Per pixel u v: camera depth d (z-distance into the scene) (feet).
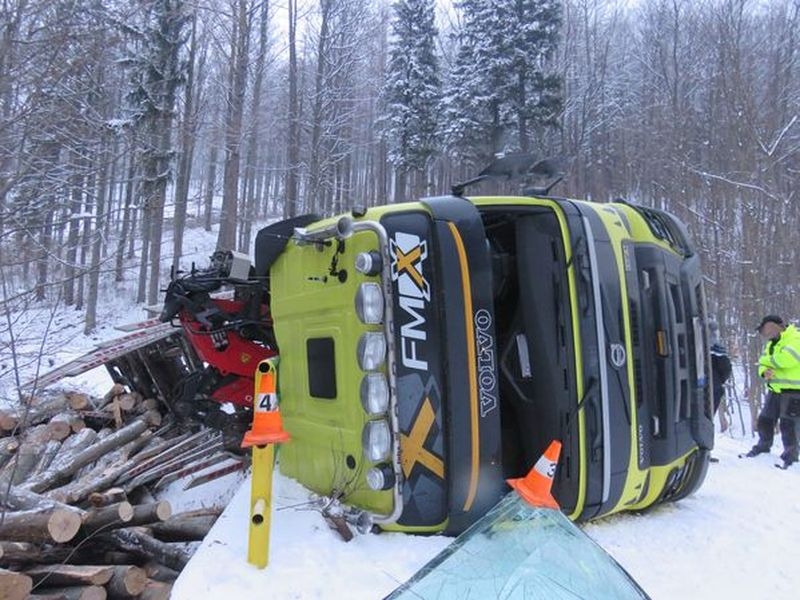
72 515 13.80
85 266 24.36
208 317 18.90
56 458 19.40
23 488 16.44
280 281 16.37
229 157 75.25
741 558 14.29
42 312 24.17
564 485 13.85
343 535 12.67
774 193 57.16
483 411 13.16
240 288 19.27
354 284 13.14
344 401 13.48
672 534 15.48
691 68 109.40
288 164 90.74
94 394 26.53
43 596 12.94
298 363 15.39
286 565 11.53
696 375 16.46
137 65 47.50
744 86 63.21
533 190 15.42
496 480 13.23
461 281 13.24
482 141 117.19
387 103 130.21
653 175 97.45
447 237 13.29
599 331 14.12
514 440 15.06
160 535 16.47
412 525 12.82
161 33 49.08
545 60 124.47
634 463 14.55
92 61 23.25
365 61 112.98
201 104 69.31
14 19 20.40
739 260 55.88
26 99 21.30
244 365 19.27
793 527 16.53
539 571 8.37
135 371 23.88
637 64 144.97
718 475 22.18
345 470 13.58
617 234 15.06
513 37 115.24
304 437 15.23
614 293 14.57
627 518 16.46
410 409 12.72
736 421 49.96
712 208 60.03
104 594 13.25
